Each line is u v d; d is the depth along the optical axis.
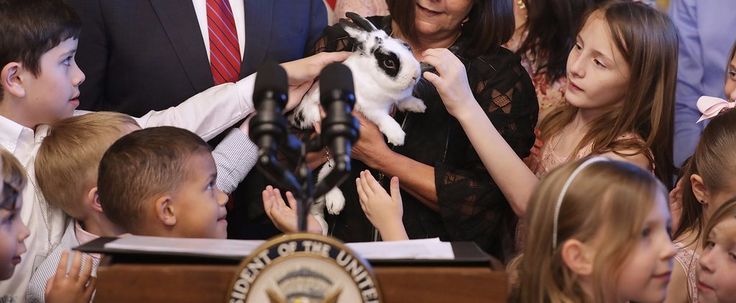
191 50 2.73
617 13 2.71
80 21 2.52
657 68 2.69
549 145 2.96
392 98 2.44
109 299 1.35
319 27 2.97
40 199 2.29
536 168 2.98
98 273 1.35
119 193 1.98
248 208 2.72
